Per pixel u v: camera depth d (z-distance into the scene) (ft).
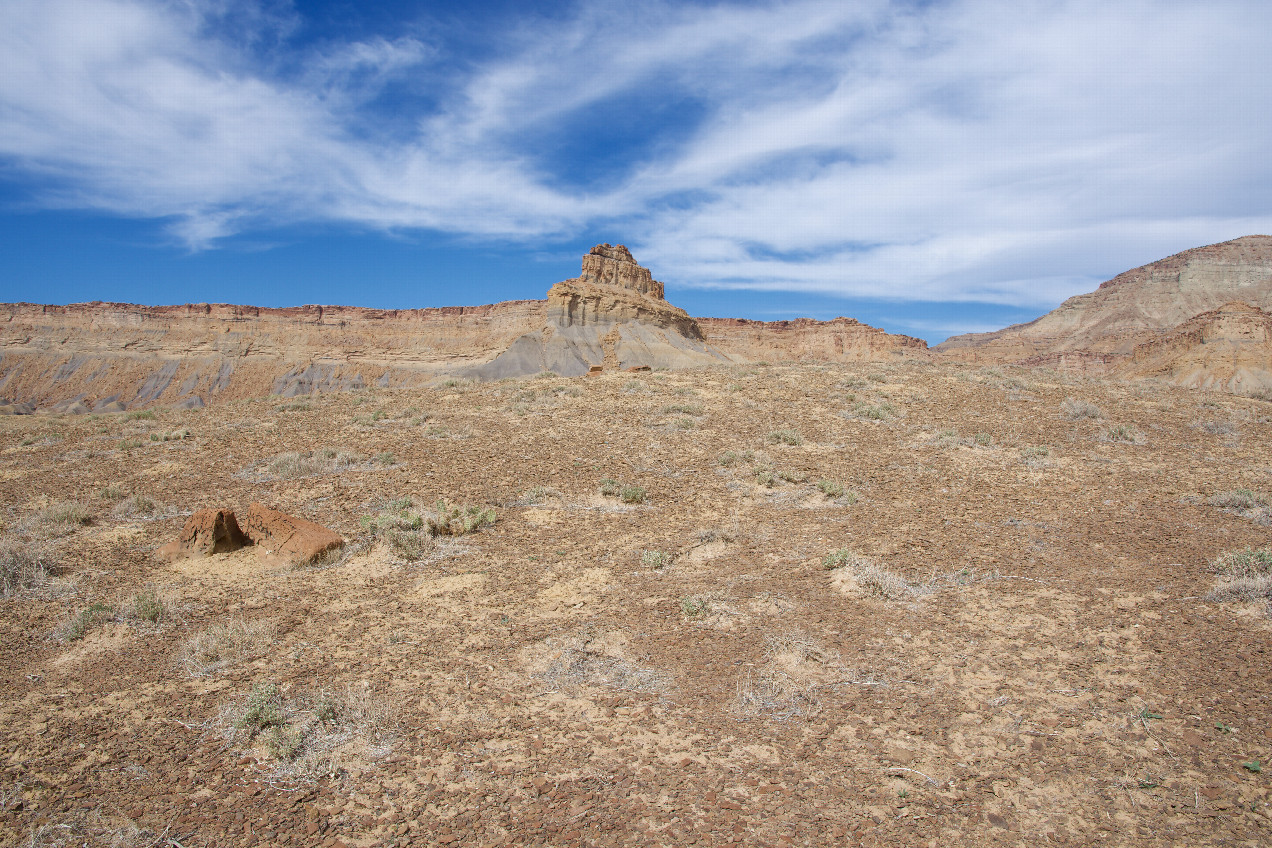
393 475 47.21
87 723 20.68
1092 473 43.29
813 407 65.36
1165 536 32.27
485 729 20.06
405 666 23.80
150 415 76.02
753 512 39.24
